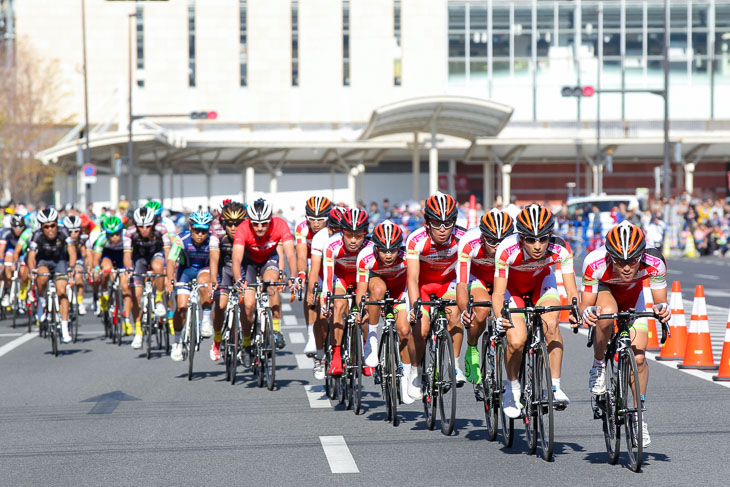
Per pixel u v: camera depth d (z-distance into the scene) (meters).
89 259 53.75
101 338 53.97
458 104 148.12
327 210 34.00
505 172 192.38
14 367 42.38
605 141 185.75
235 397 33.97
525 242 24.14
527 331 24.84
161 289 46.97
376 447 25.58
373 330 30.41
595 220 127.50
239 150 180.12
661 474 22.20
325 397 33.97
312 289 33.56
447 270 28.61
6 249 61.75
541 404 24.06
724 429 27.22
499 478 22.00
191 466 23.42
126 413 30.88
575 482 21.55
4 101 196.38
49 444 26.28
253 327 36.81
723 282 82.88
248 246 37.16
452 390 26.66
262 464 23.56
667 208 124.00
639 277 24.25
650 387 34.62
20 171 193.25
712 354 41.06
